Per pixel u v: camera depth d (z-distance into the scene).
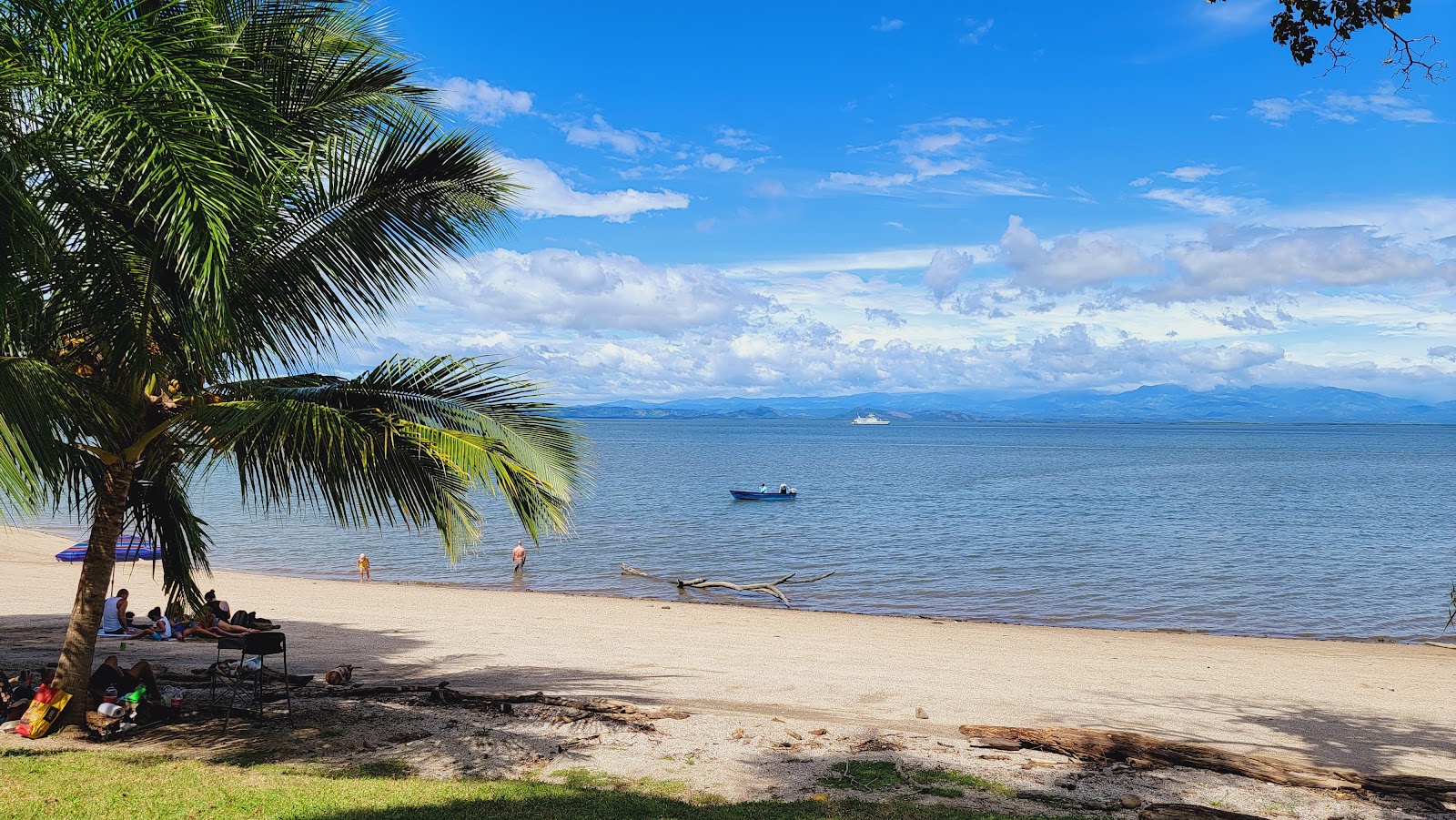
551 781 8.62
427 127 8.91
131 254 8.04
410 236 9.41
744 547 44.78
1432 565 39.50
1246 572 37.50
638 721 10.95
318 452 8.62
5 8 6.21
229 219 6.51
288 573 35.44
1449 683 17.55
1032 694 15.23
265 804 7.41
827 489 85.94
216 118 6.35
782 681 15.71
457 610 24.61
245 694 11.66
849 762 9.52
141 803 7.27
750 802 8.18
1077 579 35.69
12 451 6.33
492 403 9.33
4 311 6.86
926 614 28.39
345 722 10.45
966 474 110.25
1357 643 23.75
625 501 70.38
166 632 17.09
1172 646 21.81
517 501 9.01
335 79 8.82
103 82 6.19
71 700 9.37
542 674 15.58
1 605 21.73
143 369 8.23
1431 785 9.13
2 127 6.42
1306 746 12.19
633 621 23.56
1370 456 174.62
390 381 8.93
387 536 48.03
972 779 9.02
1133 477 107.19
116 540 9.51
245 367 8.77
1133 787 8.93
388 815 7.29
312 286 9.09
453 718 10.72
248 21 8.27
